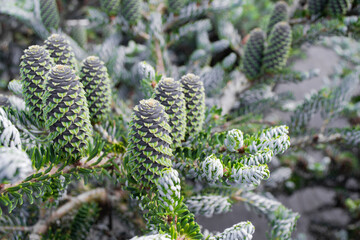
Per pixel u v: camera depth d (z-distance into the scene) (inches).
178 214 13.1
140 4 23.0
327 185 35.1
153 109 13.4
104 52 23.5
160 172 13.6
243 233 12.6
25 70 13.9
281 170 26.9
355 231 33.3
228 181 13.7
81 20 34.0
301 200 44.8
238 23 38.0
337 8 22.2
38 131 15.3
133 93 25.8
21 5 26.8
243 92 23.2
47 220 17.7
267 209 18.0
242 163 13.8
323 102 20.5
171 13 24.6
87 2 34.1
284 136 13.9
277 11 23.9
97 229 18.8
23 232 17.2
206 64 28.8
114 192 19.2
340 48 35.9
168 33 27.0
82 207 18.1
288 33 20.6
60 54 15.1
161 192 12.8
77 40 28.1
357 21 20.9
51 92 13.3
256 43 21.4
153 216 13.5
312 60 53.7
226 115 18.0
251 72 22.0
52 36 15.2
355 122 29.2
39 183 13.2
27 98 14.2
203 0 24.6
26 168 11.1
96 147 14.5
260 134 14.5
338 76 35.3
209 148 15.3
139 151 13.5
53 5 23.2
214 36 37.3
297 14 25.4
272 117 23.8
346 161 33.9
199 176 14.7
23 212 17.5
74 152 14.0
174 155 14.9
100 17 24.2
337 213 41.8
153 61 22.7
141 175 13.8
